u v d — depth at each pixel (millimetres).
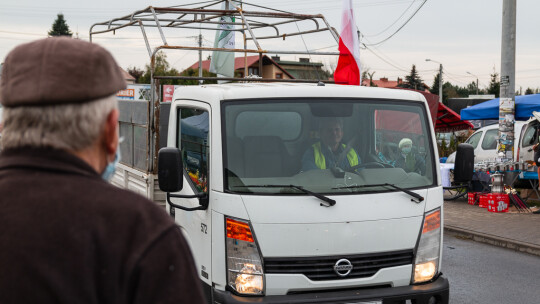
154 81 7020
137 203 1450
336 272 4531
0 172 1452
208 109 4949
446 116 20266
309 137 4879
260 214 4492
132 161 7816
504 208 12812
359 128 5016
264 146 4773
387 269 4676
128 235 1398
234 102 4852
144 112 7199
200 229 5035
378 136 5078
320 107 4973
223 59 11766
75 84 1424
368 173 4895
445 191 16625
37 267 1319
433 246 4938
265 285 4461
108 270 1367
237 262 4539
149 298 1364
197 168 5227
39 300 1309
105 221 1396
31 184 1411
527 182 15391
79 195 1411
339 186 4754
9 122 1463
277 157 4770
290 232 4480
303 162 4789
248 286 4492
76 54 1443
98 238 1377
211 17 10336
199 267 5051
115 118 1561
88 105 1465
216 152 4738
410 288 4711
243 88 5000
